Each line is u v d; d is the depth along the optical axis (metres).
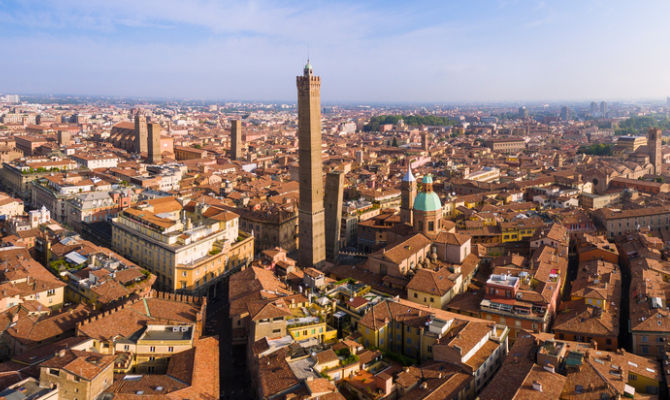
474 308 169.25
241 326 157.50
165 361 136.75
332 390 116.62
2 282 165.50
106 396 113.81
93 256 190.88
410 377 128.62
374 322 153.62
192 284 194.75
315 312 159.00
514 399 111.81
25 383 113.56
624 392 118.44
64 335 145.62
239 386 138.88
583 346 139.50
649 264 196.38
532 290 172.88
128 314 147.75
